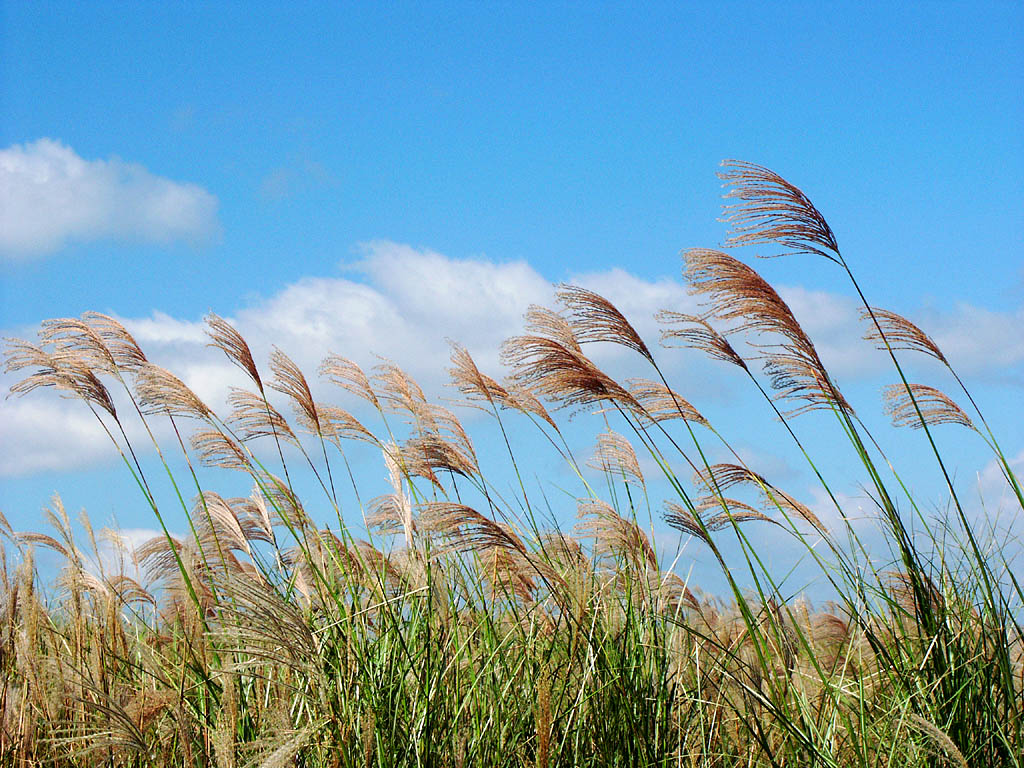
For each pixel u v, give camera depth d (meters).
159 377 3.96
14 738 3.27
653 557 3.92
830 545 3.82
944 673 3.57
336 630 3.50
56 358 3.93
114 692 3.42
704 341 3.84
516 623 3.72
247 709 3.47
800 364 3.79
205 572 3.73
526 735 3.48
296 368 4.07
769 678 3.59
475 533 3.54
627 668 3.64
